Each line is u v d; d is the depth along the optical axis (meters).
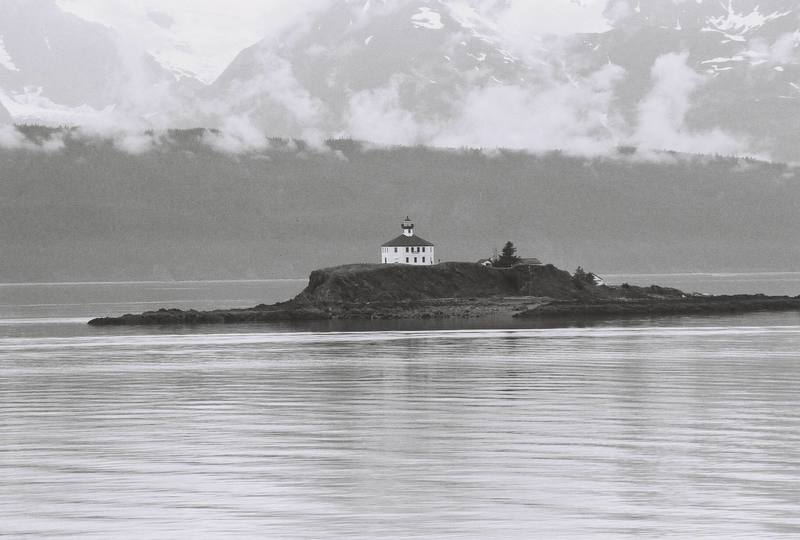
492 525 145.25
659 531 141.50
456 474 179.00
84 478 177.12
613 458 191.50
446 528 143.88
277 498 162.00
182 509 155.25
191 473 181.12
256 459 193.75
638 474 177.25
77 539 139.75
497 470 181.88
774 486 167.12
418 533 141.50
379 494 164.38
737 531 141.12
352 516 150.75
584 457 192.88
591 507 154.75
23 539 139.88
